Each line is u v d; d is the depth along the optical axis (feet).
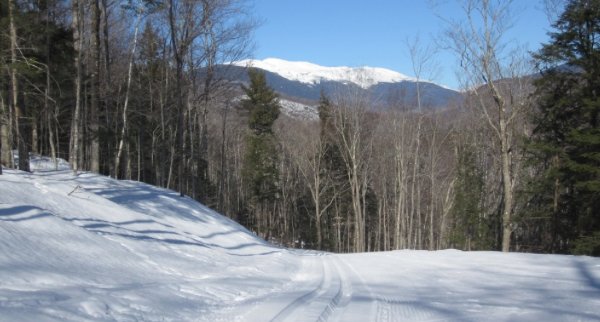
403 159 117.50
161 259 35.06
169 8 73.10
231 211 182.39
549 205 80.89
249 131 160.45
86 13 70.18
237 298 25.46
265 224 176.04
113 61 104.73
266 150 152.66
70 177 60.54
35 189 41.19
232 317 20.30
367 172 136.26
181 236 48.62
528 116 81.30
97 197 48.14
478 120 111.24
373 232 182.70
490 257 45.21
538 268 37.40
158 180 115.96
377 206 167.73
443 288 29.63
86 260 27.94
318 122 159.22
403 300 25.31
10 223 28.30
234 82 96.17
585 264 38.47
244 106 153.58
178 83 75.66
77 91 60.59
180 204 66.39
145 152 136.46
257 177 151.53
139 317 18.52
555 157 76.79
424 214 156.87
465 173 112.98
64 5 80.53
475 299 25.44
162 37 98.37
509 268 37.83
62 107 91.30
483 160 118.73
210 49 88.43
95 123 72.23
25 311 16.01
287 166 176.96
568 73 73.00
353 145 118.93
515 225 92.12
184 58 85.10
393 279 34.09
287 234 160.35
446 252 51.60
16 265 22.36
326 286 31.07
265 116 151.94
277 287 30.58
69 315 16.83
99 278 24.76
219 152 185.47
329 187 148.66
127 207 52.39
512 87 81.15
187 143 111.96
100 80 75.00
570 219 76.33
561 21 71.72
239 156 192.65
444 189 138.51
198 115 108.06
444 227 131.54
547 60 73.31
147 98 110.93
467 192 111.45
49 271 23.16
